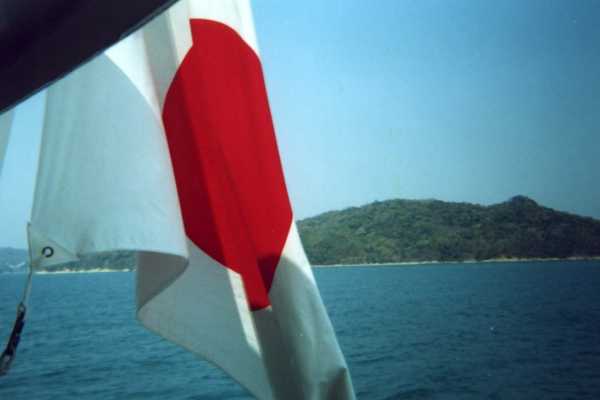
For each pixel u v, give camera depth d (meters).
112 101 1.23
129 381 13.69
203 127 1.51
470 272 66.94
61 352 18.69
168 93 1.49
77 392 12.55
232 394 11.98
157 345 20.11
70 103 1.24
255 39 1.57
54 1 0.61
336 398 1.48
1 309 32.09
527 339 20.12
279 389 1.47
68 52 0.64
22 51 0.68
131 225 1.19
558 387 12.37
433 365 15.04
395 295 40.62
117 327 25.84
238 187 1.51
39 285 70.69
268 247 1.49
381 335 21.02
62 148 1.23
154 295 1.33
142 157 1.23
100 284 73.88
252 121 1.53
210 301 1.49
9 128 1.21
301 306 1.48
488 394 11.73
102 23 0.61
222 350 1.48
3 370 1.14
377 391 12.09
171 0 0.56
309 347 1.46
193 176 1.51
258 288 1.49
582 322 25.33
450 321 25.42
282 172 1.54
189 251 1.51
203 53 1.53
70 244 1.20
